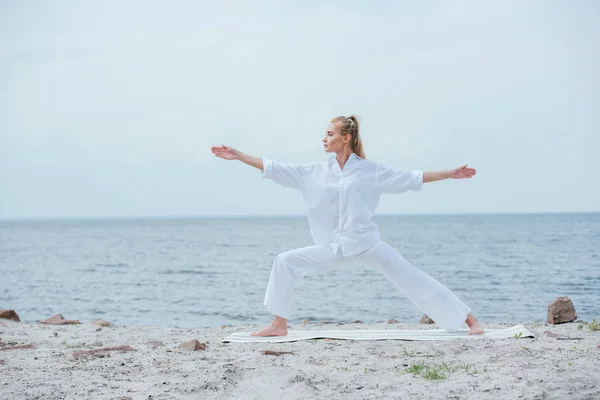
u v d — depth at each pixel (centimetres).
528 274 2861
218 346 547
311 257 587
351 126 582
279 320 592
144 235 11019
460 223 18962
